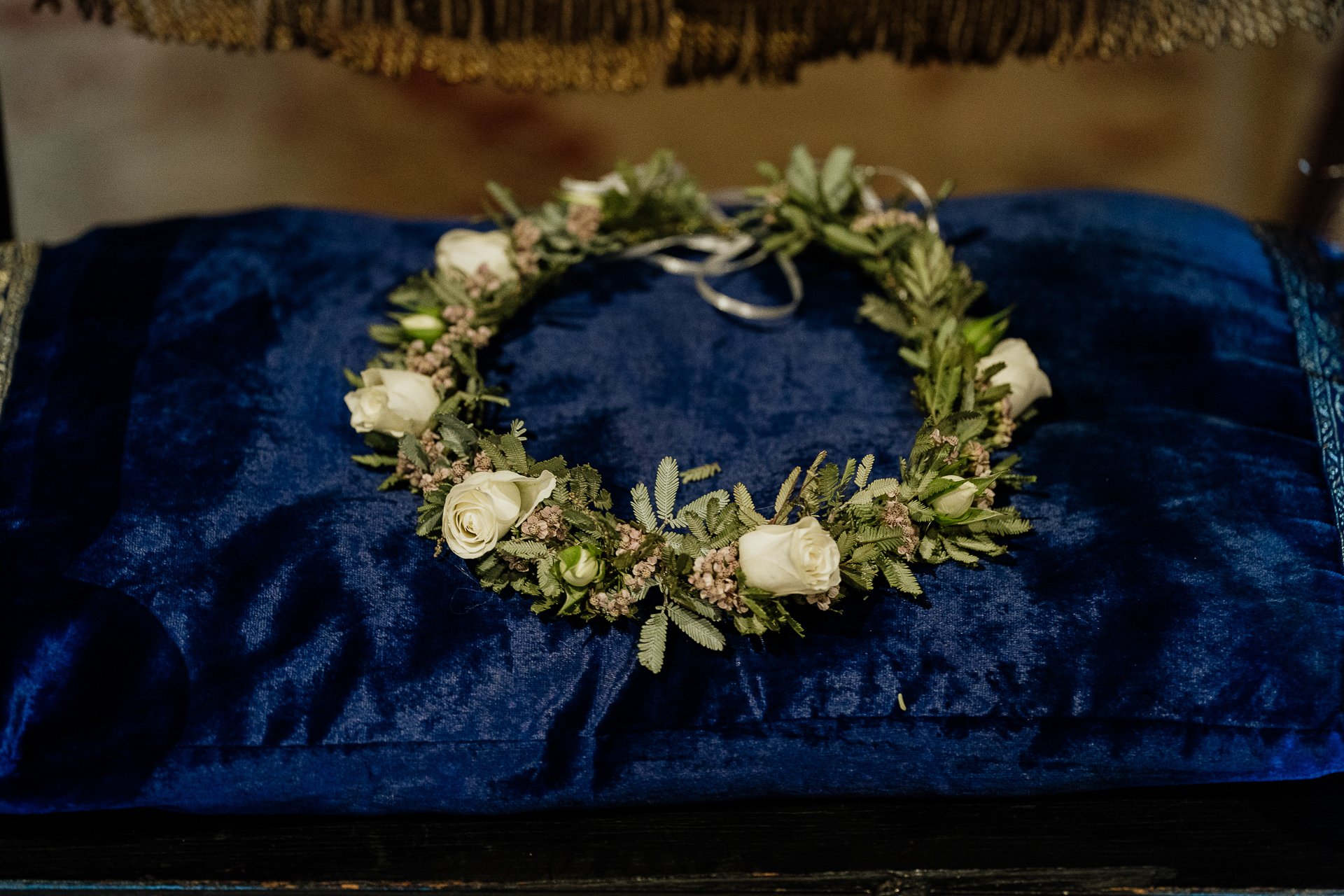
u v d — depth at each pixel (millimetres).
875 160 1126
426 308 663
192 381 642
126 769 576
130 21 721
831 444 646
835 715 582
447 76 747
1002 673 585
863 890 587
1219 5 728
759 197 762
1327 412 652
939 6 737
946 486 597
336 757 580
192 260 683
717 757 583
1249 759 581
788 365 672
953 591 601
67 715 575
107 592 590
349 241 708
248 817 600
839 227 695
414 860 589
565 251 698
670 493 594
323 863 588
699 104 1187
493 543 579
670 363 672
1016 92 1218
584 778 583
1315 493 630
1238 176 1119
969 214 726
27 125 1154
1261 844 589
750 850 591
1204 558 605
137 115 1170
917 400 652
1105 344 671
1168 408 654
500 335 677
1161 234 702
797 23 741
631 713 583
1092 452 639
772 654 589
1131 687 582
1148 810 599
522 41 742
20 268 679
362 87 1208
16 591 588
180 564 599
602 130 1153
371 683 583
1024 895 588
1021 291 688
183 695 580
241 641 588
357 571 602
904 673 585
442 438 613
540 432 645
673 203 713
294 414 644
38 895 582
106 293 666
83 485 610
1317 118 835
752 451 644
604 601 582
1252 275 693
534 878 584
